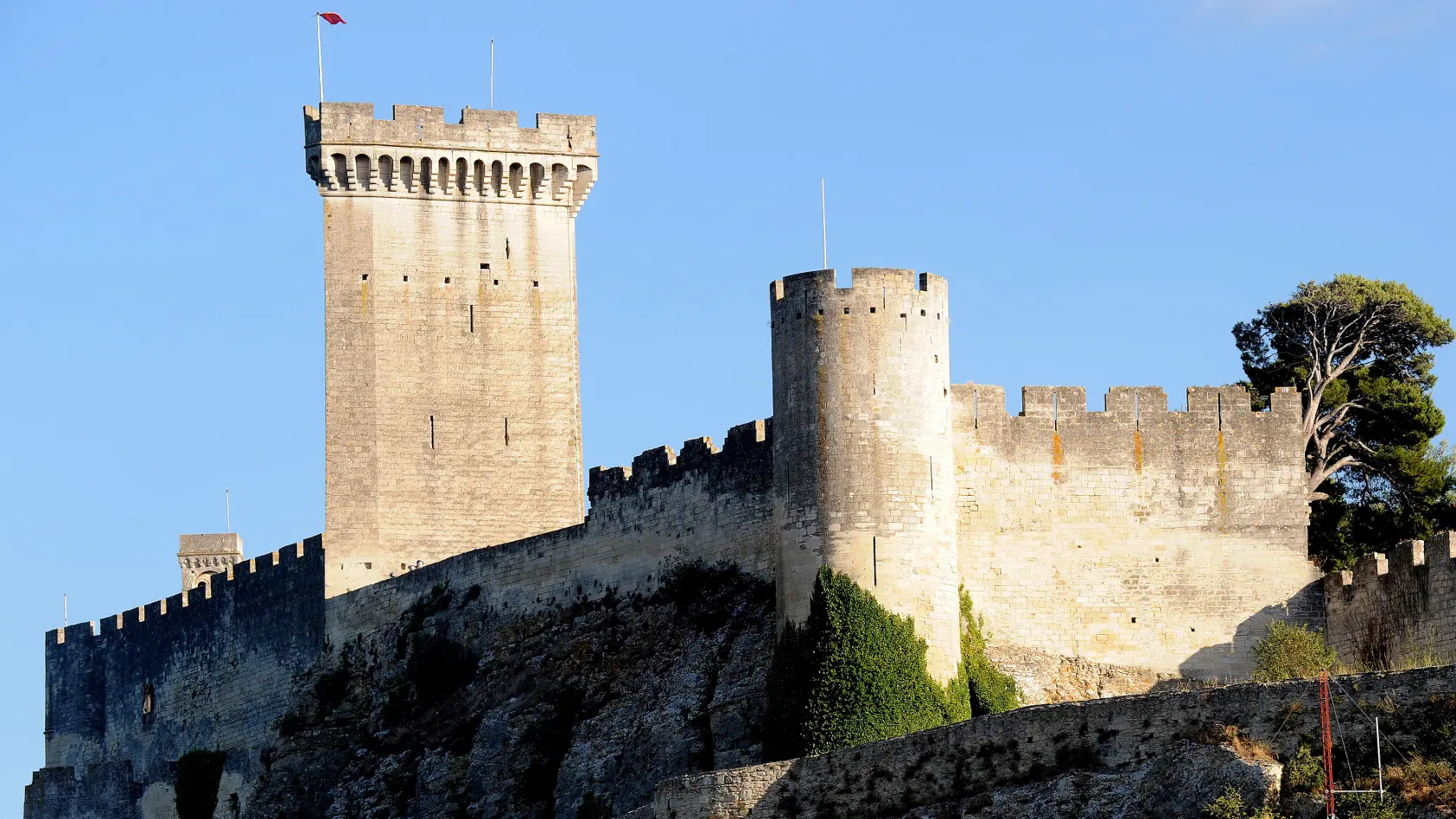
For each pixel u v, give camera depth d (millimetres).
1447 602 151250
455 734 178375
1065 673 158750
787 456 153625
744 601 165875
